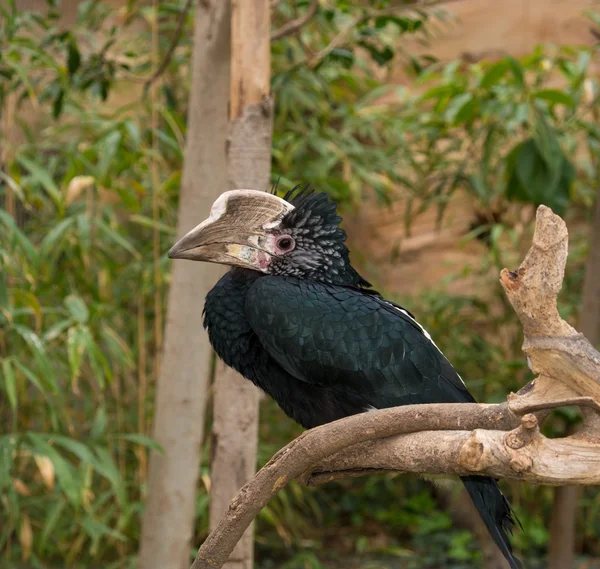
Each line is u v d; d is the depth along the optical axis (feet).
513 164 31.04
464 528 42.80
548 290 11.58
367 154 39.68
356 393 18.07
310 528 45.37
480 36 47.19
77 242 31.53
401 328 18.08
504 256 42.37
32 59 29.96
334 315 17.88
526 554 41.55
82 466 27.63
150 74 35.63
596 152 36.04
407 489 47.16
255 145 20.36
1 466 26.17
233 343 19.29
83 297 35.83
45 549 35.94
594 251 31.91
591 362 11.61
